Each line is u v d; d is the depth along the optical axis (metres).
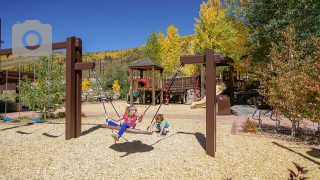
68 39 6.96
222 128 8.65
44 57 11.99
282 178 3.77
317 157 4.90
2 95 19.91
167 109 18.14
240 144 6.04
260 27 13.59
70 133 6.86
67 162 4.69
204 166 4.37
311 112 6.84
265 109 15.55
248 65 17.11
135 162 4.66
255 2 13.17
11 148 5.86
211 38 27.47
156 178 3.78
